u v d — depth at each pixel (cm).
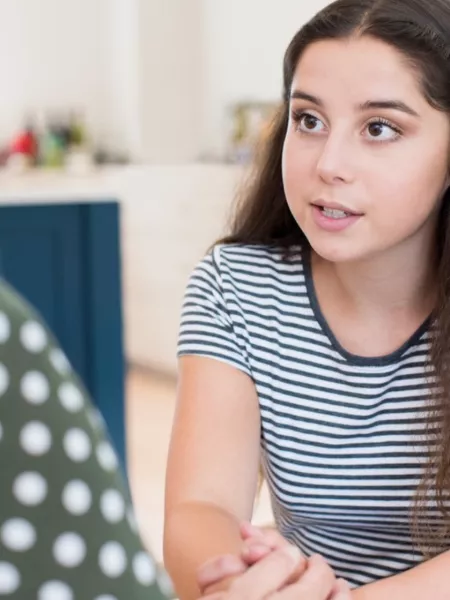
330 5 94
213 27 458
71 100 482
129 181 418
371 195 91
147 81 459
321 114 92
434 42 88
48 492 39
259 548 80
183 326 108
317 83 91
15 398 39
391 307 102
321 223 93
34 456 39
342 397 103
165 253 402
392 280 100
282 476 106
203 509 95
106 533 39
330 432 103
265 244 113
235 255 111
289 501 106
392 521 104
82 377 259
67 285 254
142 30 456
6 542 38
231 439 102
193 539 90
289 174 95
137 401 382
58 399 39
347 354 103
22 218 246
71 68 481
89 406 41
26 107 472
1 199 243
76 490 39
